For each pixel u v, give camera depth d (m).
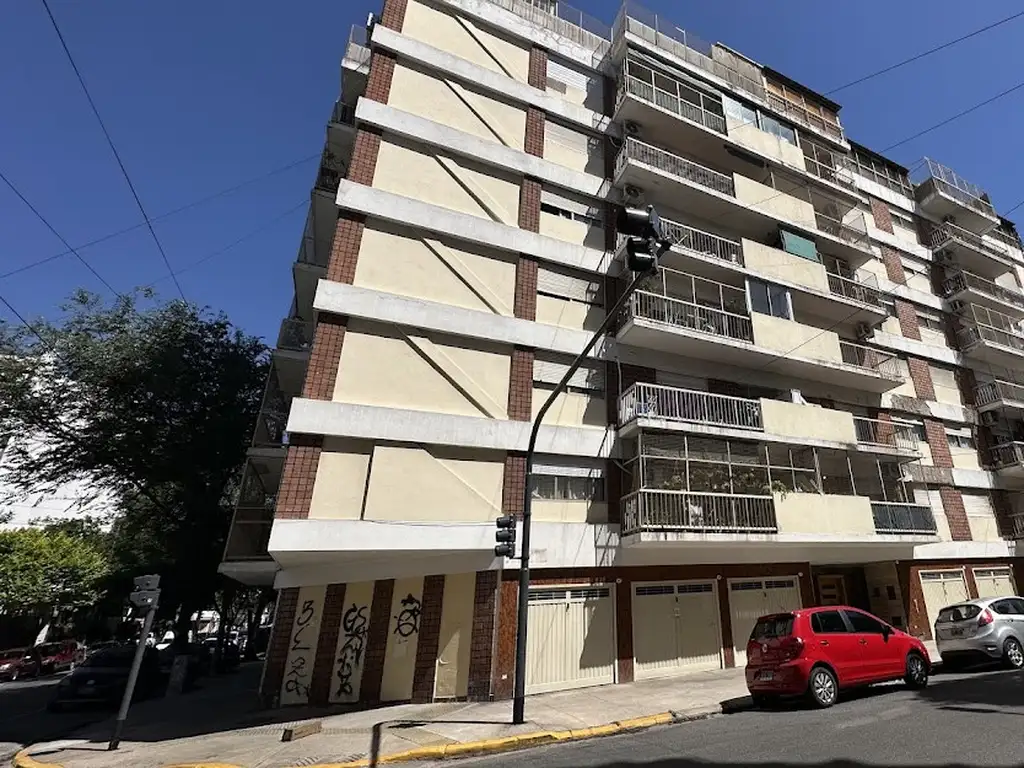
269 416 15.69
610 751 6.99
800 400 16.39
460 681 10.74
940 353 21.23
